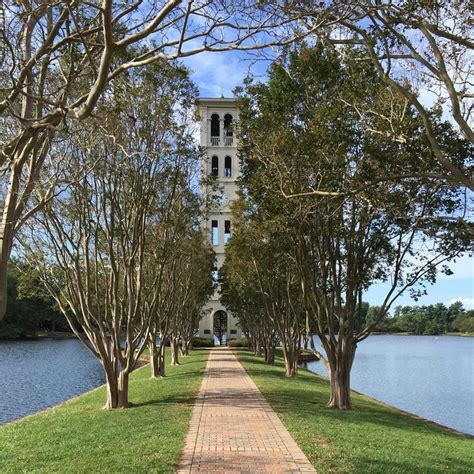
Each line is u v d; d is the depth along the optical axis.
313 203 13.23
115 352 15.39
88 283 15.14
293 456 9.04
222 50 6.86
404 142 10.47
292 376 26.03
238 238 24.03
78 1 6.22
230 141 54.66
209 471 8.09
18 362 43.81
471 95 9.32
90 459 8.87
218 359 37.09
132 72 14.63
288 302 24.91
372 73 11.72
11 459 9.21
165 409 14.33
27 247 14.85
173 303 26.39
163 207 18.66
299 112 13.38
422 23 8.26
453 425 20.20
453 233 13.08
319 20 7.89
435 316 135.00
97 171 13.76
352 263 15.40
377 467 8.59
